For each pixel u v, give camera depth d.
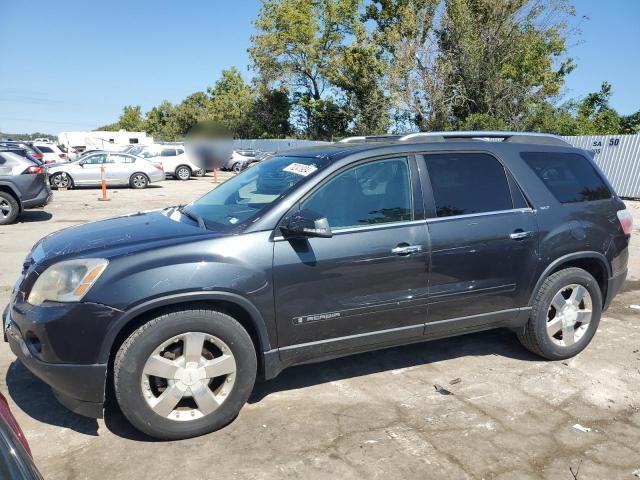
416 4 33.22
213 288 3.19
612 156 19.86
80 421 3.47
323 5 42.97
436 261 3.85
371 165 3.83
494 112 29.62
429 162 4.00
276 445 3.23
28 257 3.74
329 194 3.65
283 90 44.62
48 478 2.88
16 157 11.63
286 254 3.40
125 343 3.10
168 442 3.26
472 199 4.08
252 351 3.39
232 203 3.97
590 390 4.03
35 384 3.96
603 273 4.71
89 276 3.08
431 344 4.91
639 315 5.88
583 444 3.30
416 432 3.39
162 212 4.42
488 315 4.15
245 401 3.43
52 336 3.02
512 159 4.34
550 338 4.43
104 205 15.64
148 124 80.56
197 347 3.23
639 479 2.97
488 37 29.50
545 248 4.26
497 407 3.74
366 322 3.70
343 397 3.85
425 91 30.31
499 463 3.09
